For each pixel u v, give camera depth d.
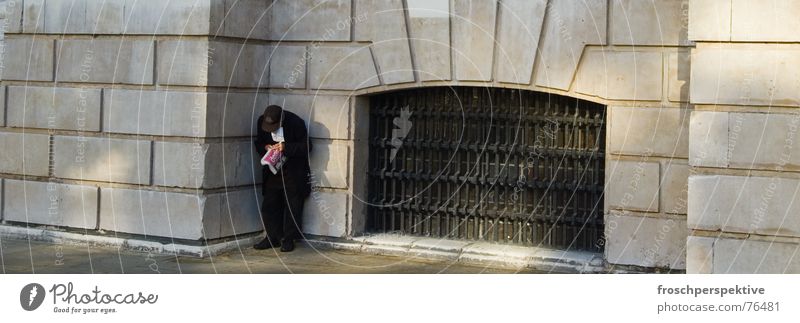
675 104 10.87
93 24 12.70
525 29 11.46
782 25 9.43
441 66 11.90
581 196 11.76
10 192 13.34
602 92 11.16
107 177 12.68
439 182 12.45
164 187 12.33
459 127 12.30
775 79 9.51
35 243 12.98
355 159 12.53
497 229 12.21
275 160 12.20
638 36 10.95
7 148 13.34
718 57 9.68
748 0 9.54
